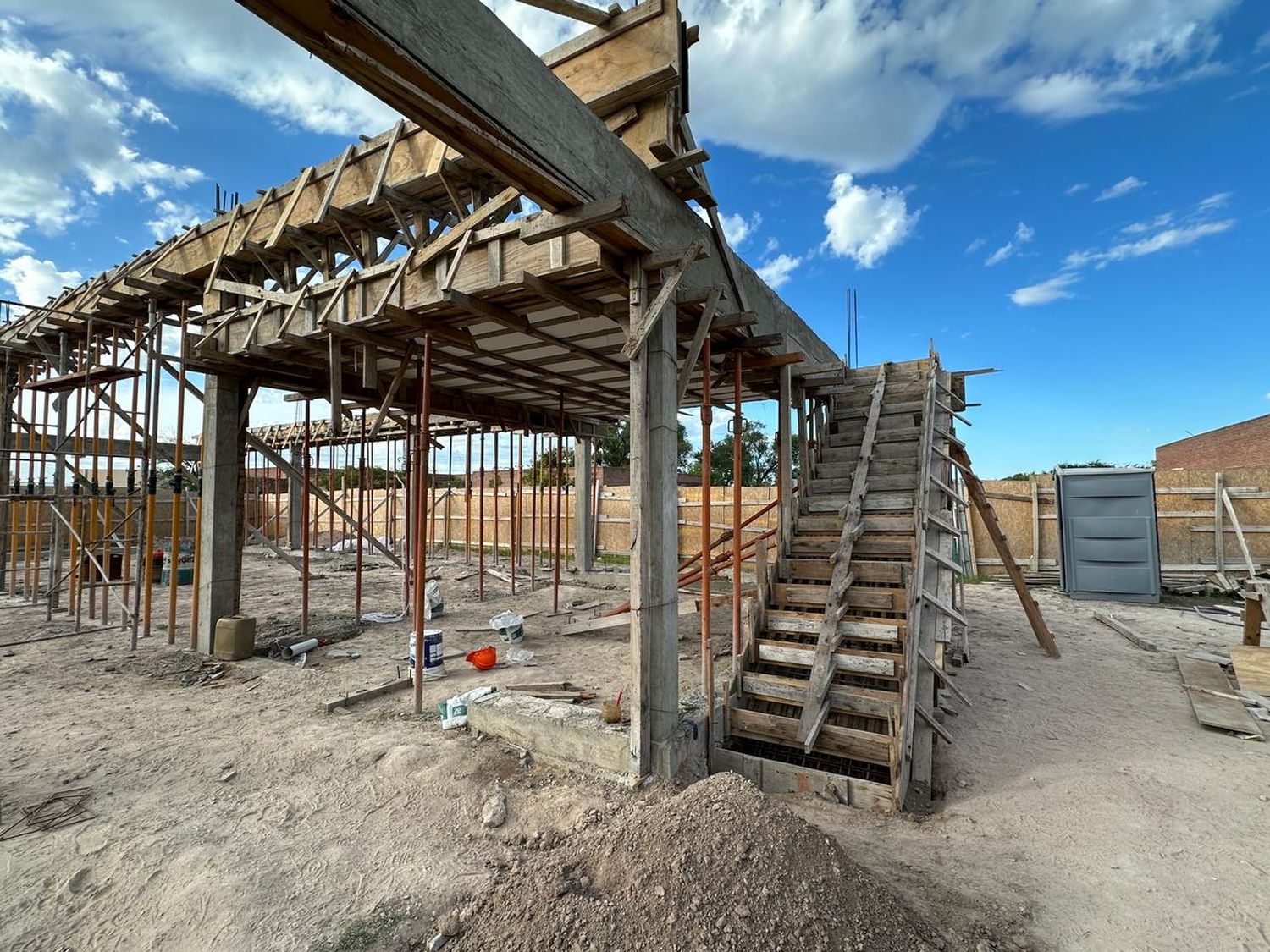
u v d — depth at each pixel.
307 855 3.19
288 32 1.97
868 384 7.64
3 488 11.02
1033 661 7.21
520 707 4.67
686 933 2.36
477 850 3.26
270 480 22.86
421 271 5.10
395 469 18.45
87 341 9.20
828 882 2.58
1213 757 4.51
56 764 4.24
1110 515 11.09
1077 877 3.06
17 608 10.06
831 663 4.92
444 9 2.32
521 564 15.98
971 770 4.43
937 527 5.36
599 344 6.65
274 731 4.88
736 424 5.71
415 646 5.87
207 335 6.98
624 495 16.92
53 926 2.64
